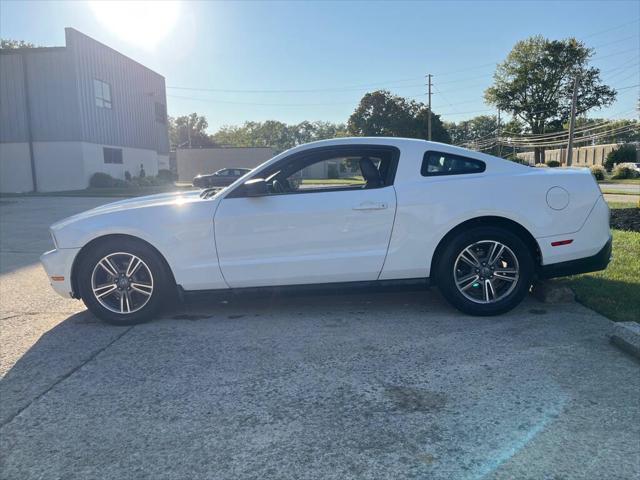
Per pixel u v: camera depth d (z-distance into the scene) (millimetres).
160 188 32375
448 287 4504
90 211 4988
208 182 35125
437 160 4605
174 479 2387
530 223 4434
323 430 2764
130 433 2795
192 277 4547
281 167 4648
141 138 37188
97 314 4637
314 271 4520
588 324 4277
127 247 4539
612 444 2541
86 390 3332
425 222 4449
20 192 29031
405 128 69438
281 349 3945
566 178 4512
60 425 2896
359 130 71625
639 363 3480
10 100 28641
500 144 82375
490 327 4277
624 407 2895
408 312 4777
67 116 28906
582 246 4477
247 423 2863
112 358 3865
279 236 4500
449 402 3021
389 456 2508
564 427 2705
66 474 2443
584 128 71438
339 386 3279
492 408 2930
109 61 32375
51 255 4641
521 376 3326
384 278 4566
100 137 31312
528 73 72688
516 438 2619
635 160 61375
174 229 4508
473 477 2324
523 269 4457
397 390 3197
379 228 4469
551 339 3961
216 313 4949
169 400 3162
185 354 3906
